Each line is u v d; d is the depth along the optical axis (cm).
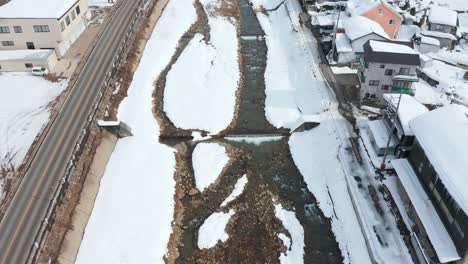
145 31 5616
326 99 4125
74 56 4822
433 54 4756
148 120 4044
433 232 2442
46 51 4675
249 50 5409
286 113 4134
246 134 3875
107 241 2839
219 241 2894
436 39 4878
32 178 3055
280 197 3256
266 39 5659
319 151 3622
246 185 3341
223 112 4147
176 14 6316
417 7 5862
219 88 4475
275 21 6178
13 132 3638
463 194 2211
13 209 2811
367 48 3991
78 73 4397
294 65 4953
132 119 4019
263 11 6512
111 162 3519
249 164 3550
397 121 3116
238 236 2928
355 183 3144
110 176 3372
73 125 3572
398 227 2797
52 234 2691
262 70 4962
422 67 4431
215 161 3547
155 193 3228
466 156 2388
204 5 6638
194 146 3772
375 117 3812
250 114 4184
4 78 4453
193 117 4075
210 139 3844
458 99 3928
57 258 2612
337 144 3559
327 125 3791
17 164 3278
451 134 2564
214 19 6178
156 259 2766
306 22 5784
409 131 2944
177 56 5241
